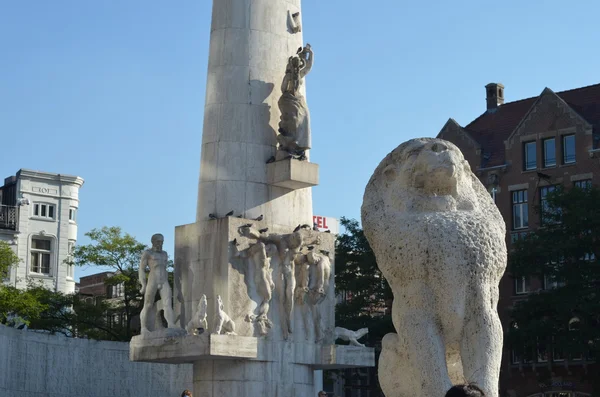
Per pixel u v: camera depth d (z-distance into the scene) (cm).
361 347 2169
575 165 4709
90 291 7138
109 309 4222
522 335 3881
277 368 2044
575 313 3856
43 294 4138
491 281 633
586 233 3941
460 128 5156
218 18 2161
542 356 4656
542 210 4100
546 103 4841
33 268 6362
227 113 2109
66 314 4134
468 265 624
